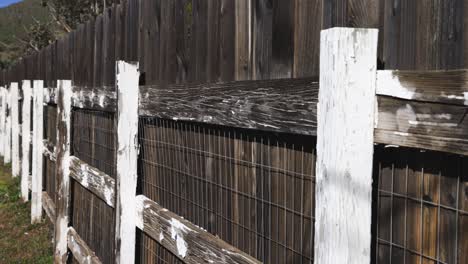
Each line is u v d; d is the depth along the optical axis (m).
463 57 1.33
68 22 23.67
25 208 8.45
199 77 2.73
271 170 2.04
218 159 2.43
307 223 1.83
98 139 4.43
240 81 2.12
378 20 1.60
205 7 2.66
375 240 1.53
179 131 2.82
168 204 2.98
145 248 3.32
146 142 3.29
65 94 5.30
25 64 11.13
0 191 9.69
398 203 1.46
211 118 2.36
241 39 2.33
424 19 1.44
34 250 6.35
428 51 1.43
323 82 1.54
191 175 2.69
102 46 4.66
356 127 1.44
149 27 3.44
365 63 1.42
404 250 1.45
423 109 1.30
